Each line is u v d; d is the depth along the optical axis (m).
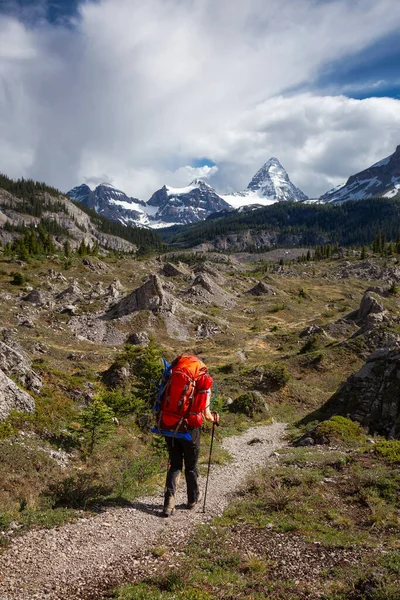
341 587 4.96
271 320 87.62
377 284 135.62
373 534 6.79
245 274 160.62
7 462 10.68
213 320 75.25
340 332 67.06
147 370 23.38
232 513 7.74
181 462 7.74
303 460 12.55
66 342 60.19
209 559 5.84
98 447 14.21
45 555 5.79
